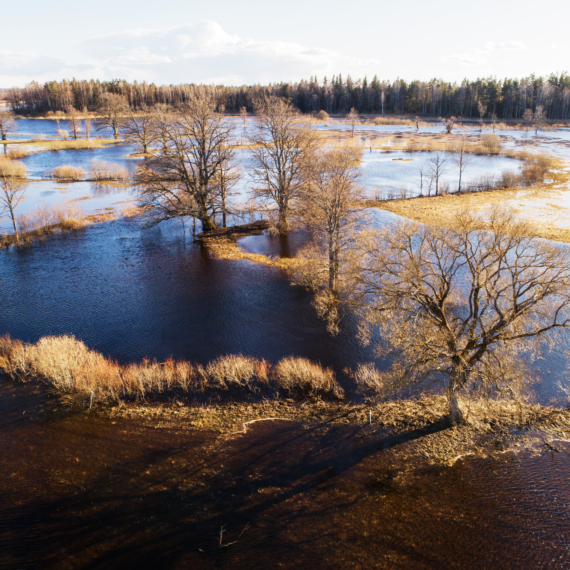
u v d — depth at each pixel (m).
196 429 21.53
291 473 18.58
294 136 52.28
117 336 30.14
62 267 41.81
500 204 62.25
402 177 84.25
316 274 37.50
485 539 15.30
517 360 22.88
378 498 17.19
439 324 20.88
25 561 14.58
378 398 24.20
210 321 32.25
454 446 20.14
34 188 72.62
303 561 14.59
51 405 23.36
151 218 55.78
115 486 17.81
